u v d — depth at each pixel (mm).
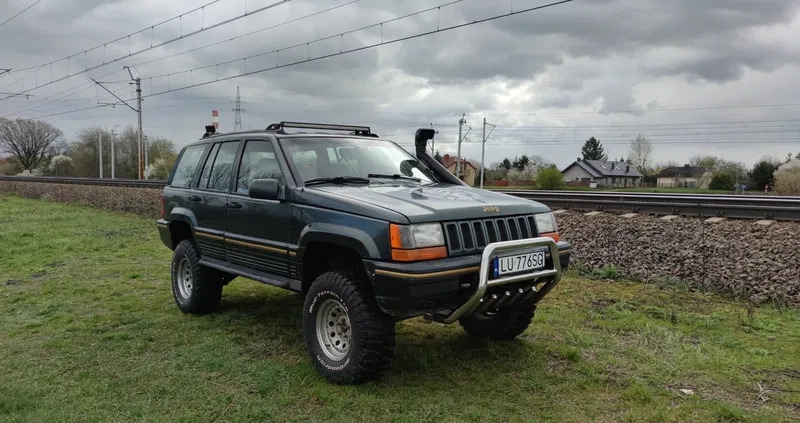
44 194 25250
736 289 5844
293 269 4172
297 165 4375
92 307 6156
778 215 6934
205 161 5551
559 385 3727
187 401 3574
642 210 8305
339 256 4027
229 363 4223
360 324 3598
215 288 5570
